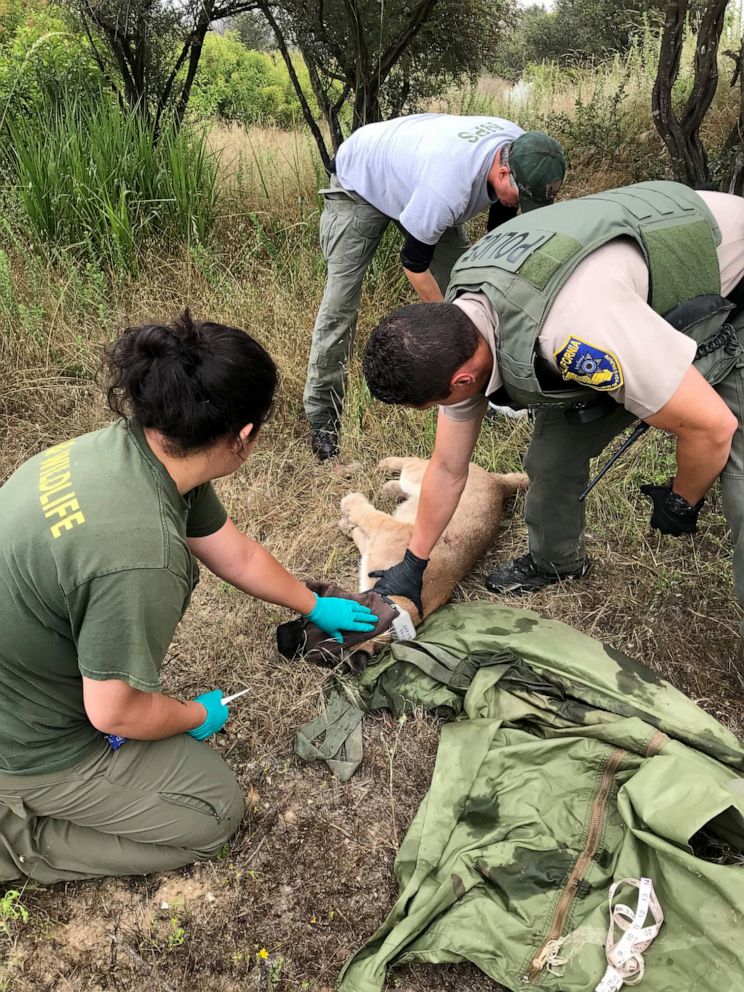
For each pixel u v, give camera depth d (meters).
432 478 2.19
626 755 1.98
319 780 2.14
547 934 1.72
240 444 1.44
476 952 1.72
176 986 1.74
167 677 2.39
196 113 6.55
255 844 2.00
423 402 1.75
